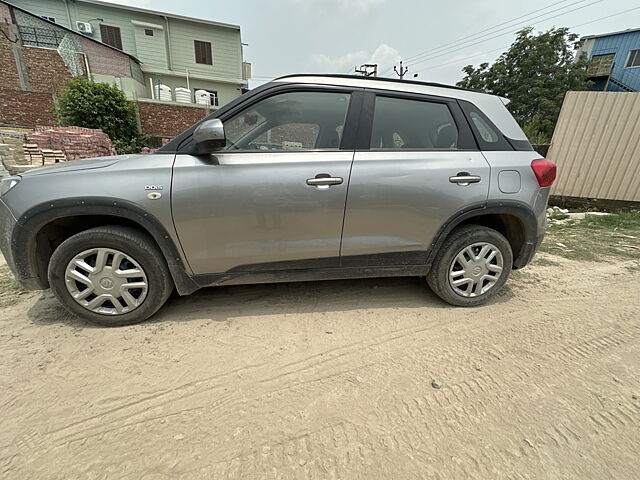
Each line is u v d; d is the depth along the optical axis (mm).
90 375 1730
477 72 21844
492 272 2541
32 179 1931
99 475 1217
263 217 2098
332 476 1225
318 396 1627
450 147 2332
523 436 1415
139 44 18922
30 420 1447
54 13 17391
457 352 1996
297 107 2201
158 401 1575
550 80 18609
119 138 13938
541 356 1972
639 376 1809
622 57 18281
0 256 3502
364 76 2311
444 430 1439
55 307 2410
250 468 1252
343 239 2250
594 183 6707
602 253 3959
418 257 2402
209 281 2232
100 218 2189
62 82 14906
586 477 1239
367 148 2207
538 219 2439
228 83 21234
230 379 1732
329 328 2234
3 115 12891
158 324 2230
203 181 1995
